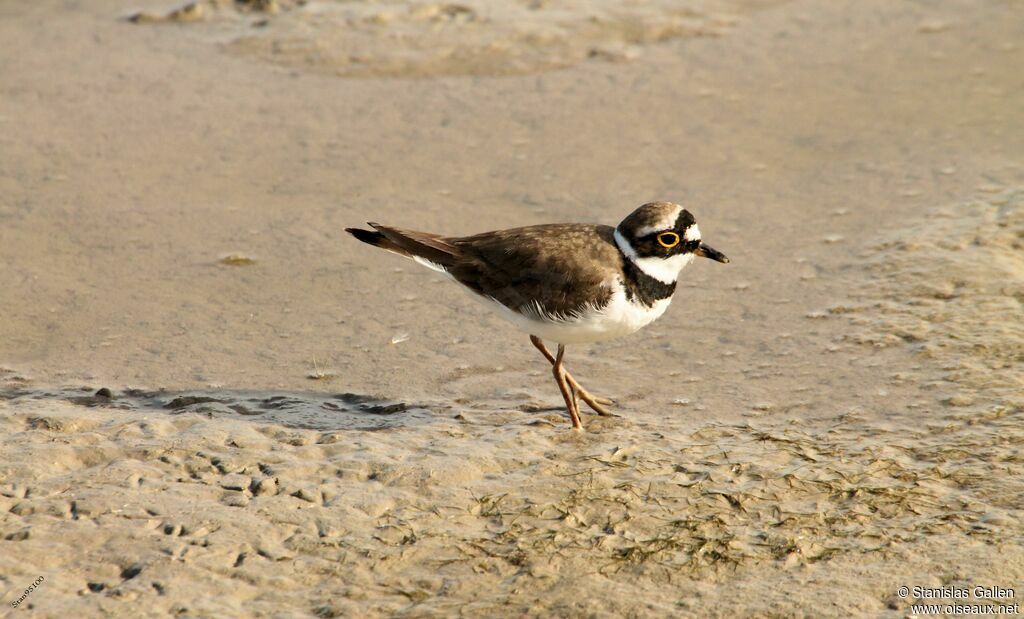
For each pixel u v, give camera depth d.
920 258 13.40
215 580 8.31
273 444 10.21
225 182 15.63
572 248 10.32
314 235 14.37
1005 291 12.65
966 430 10.34
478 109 17.77
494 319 12.77
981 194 14.83
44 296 12.88
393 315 12.80
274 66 19.03
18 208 14.73
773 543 8.83
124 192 15.27
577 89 18.38
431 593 8.27
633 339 12.33
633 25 20.47
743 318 12.59
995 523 8.98
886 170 15.73
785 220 14.62
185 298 13.00
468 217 14.73
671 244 10.26
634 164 16.12
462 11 20.70
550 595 8.24
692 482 9.64
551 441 10.39
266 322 12.60
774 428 10.55
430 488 9.55
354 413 10.93
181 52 19.47
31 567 8.36
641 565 8.59
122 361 11.73
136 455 9.92
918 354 11.63
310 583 8.34
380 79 18.67
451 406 11.07
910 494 9.40
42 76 18.55
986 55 19.16
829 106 17.70
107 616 7.88
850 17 20.95
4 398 10.90
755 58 19.39
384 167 16.06
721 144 16.69
